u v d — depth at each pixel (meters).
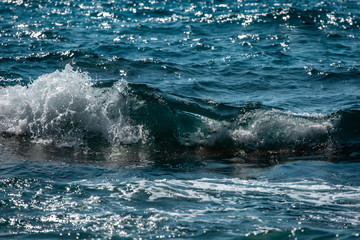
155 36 66.38
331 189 23.09
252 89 43.50
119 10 87.50
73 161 26.97
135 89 34.00
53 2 92.00
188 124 32.16
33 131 31.47
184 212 19.42
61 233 17.33
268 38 66.94
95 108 32.72
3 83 40.62
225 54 57.06
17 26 67.88
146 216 18.92
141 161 27.88
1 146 28.66
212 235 17.34
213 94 41.28
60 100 32.72
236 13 85.19
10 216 18.55
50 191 21.42
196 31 70.44
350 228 18.05
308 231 17.72
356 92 42.78
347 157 29.38
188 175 25.23
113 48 57.53
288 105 38.44
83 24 73.00
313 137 32.25
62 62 49.59
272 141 31.73
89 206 19.81
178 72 47.94
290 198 21.52
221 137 31.64
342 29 72.88
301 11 83.25
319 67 51.28
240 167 27.28
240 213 19.45
